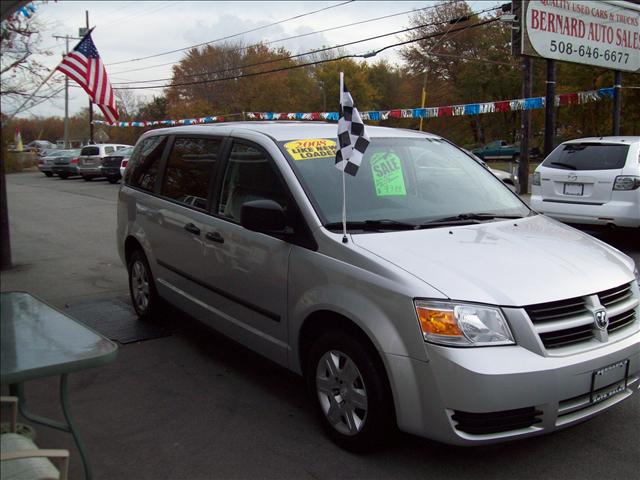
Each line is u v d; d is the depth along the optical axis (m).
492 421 2.96
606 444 3.54
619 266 3.65
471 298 3.04
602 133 28.22
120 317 6.23
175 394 4.38
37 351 2.39
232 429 3.83
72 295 7.19
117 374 4.76
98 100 9.84
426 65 47.84
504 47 44.97
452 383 2.95
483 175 4.90
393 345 3.12
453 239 3.68
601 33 17.67
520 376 2.92
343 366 3.48
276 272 3.92
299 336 3.80
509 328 3.02
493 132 50.47
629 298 3.54
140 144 6.32
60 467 2.26
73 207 17.05
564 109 30.08
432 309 3.03
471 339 2.97
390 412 3.27
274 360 4.12
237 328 4.43
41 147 65.12
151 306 5.82
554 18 16.41
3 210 8.64
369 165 4.29
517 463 3.36
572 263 3.49
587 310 3.23
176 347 5.35
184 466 3.41
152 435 3.78
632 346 3.32
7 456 2.14
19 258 9.52
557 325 3.10
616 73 19.11
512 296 3.08
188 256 4.95
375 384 3.25
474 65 46.12
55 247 10.55
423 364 3.03
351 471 3.31
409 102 54.97
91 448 3.63
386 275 3.23
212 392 4.41
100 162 27.95
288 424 3.88
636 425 3.77
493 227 4.02
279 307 3.93
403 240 3.61
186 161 5.27
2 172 8.62
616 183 8.78
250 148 4.43
